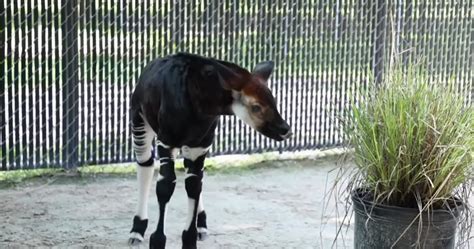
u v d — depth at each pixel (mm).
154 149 6043
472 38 7223
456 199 3760
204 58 3857
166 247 4480
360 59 6863
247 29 6410
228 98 3764
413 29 6980
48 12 5789
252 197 5617
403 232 3629
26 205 5250
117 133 6176
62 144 6039
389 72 4055
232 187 5871
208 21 6273
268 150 6664
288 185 5980
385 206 3650
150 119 4086
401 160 3646
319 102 6793
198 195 4078
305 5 6578
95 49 5980
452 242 3744
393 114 3717
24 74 5816
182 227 4867
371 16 6828
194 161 4051
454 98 3820
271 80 6578
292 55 6613
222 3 6285
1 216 4984
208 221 4996
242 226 4918
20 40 5754
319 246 4582
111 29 6000
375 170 3756
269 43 6508
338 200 4906
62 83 5938
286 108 6676
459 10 7121
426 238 3633
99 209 5207
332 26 6711
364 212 3764
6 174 5973
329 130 6871
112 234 4688
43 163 6000
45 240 4543
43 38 5816
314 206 5418
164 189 3988
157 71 3998
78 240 4562
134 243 4500
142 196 4500
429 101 3740
